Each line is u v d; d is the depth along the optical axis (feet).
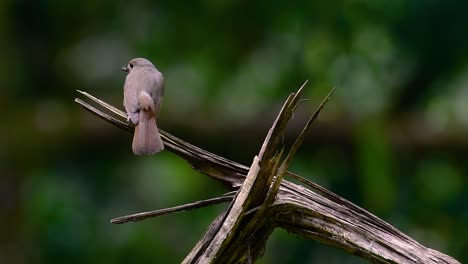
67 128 44.73
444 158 44.11
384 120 43.09
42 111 45.32
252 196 18.62
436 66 43.98
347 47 43.60
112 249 43.93
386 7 43.75
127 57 46.37
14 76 45.83
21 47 46.52
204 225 44.06
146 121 21.77
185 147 20.47
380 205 42.27
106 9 46.91
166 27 46.42
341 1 44.16
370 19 43.93
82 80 46.57
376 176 41.91
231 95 44.78
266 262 43.62
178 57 46.14
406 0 43.55
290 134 42.55
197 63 45.65
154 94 26.27
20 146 44.65
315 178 44.16
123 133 44.24
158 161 45.11
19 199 44.50
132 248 43.86
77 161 45.32
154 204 44.57
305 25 44.65
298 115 42.60
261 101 44.16
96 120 44.50
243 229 18.83
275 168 18.57
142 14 46.73
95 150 45.03
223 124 43.45
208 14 46.03
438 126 43.52
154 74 26.94
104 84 46.42
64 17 46.98
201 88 45.16
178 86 45.34
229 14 45.83
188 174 44.62
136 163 45.19
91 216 44.42
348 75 43.21
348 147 43.21
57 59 46.96
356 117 42.60
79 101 21.26
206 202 19.69
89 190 44.93
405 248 19.06
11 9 45.91
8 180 44.47
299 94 18.45
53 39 47.26
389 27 43.86
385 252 19.03
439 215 44.32
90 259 43.93
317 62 43.68
